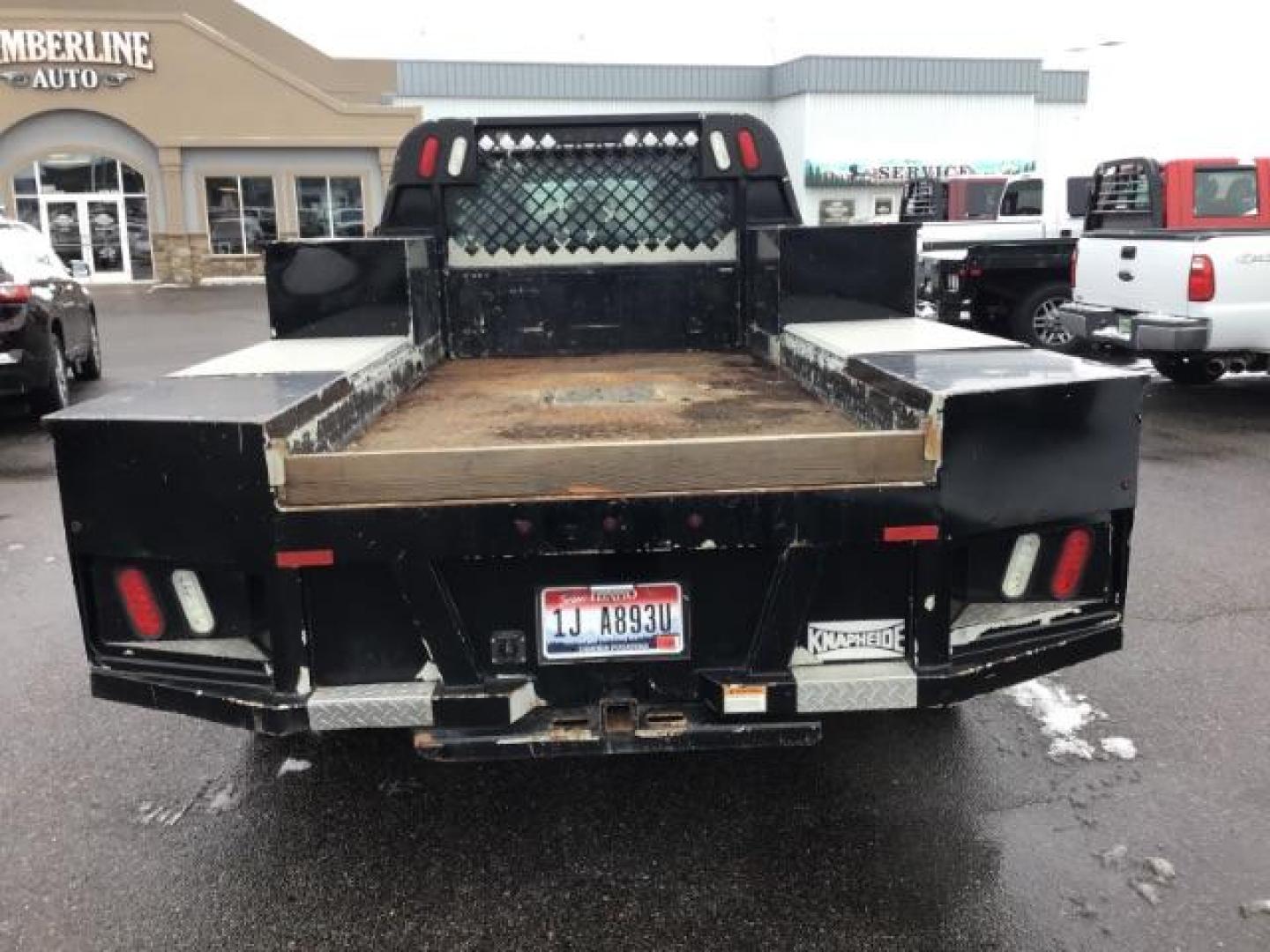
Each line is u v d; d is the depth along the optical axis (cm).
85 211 3112
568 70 3872
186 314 2322
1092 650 292
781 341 433
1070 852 307
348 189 3180
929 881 296
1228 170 1014
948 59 3738
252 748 381
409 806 342
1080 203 1518
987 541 283
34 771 365
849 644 282
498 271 488
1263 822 320
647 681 280
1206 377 1137
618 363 480
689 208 489
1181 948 266
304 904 290
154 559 265
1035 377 280
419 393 411
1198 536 608
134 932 279
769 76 3966
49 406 1046
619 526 262
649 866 306
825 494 264
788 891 292
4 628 499
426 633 267
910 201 1859
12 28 2922
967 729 384
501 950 271
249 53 3016
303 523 257
